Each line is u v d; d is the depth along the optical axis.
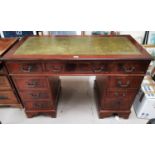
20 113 1.69
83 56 1.10
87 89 2.08
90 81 2.25
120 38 1.50
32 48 1.25
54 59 1.07
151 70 1.88
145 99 1.45
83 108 1.75
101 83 1.50
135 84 1.27
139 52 1.17
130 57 1.08
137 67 1.15
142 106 1.51
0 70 1.29
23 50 1.21
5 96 1.56
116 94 1.36
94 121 1.58
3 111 1.72
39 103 1.47
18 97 1.57
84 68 1.17
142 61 1.10
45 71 1.19
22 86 1.31
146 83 1.63
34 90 1.34
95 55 1.12
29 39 1.47
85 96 1.95
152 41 1.86
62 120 1.59
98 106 1.66
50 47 1.27
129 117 1.61
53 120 1.59
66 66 1.16
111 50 1.21
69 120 1.59
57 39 1.47
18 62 1.12
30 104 1.48
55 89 1.64
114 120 1.58
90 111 1.71
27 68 1.16
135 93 1.34
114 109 1.51
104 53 1.15
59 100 1.88
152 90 1.53
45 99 1.43
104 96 1.38
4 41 1.46
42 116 1.64
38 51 1.19
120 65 1.14
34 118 1.62
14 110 1.73
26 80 1.26
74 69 1.17
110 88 1.31
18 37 1.68
